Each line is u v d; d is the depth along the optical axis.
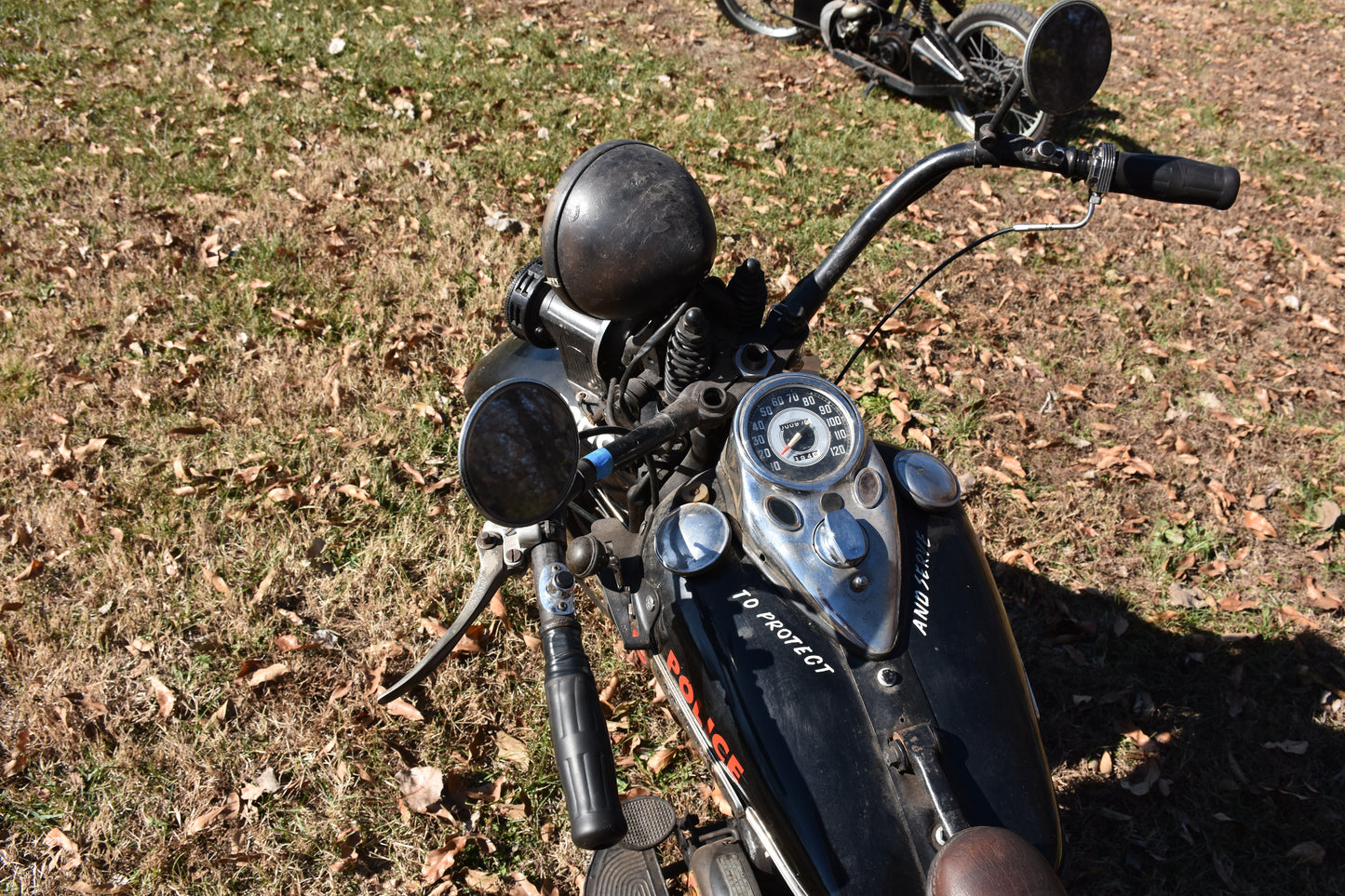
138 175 5.62
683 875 2.96
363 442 4.16
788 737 2.01
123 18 7.23
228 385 4.38
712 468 2.51
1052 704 3.53
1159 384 5.08
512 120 6.54
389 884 2.85
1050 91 2.43
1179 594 3.95
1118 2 10.82
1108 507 4.29
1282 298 5.94
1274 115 8.37
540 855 2.97
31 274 4.87
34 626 3.37
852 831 1.92
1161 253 6.16
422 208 5.66
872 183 6.47
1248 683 3.66
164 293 4.86
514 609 3.62
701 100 7.13
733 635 2.13
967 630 2.18
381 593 3.62
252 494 3.91
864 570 2.08
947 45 7.12
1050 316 5.48
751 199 6.07
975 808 1.94
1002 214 6.38
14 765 2.99
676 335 2.40
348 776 3.07
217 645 3.39
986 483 4.38
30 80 6.39
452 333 4.80
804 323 2.66
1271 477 4.59
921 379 4.90
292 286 4.99
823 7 7.91
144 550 3.68
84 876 2.79
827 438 2.21
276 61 6.88
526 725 3.29
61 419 4.11
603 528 2.57
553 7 8.24
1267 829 3.21
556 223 2.56
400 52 7.17
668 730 3.32
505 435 1.82
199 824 2.90
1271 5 11.17
